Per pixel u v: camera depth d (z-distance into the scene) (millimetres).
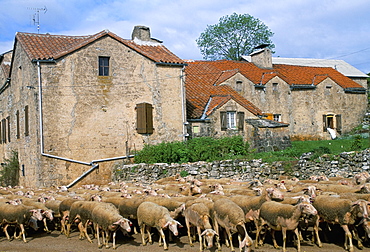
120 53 25750
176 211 12734
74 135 24016
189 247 11875
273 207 11102
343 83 40344
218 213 11391
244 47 54844
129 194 14836
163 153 24281
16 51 28250
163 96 26844
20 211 13375
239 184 17594
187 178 19469
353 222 10695
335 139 36125
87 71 24688
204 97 31203
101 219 12070
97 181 24219
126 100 25734
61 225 15008
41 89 23359
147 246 12156
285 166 22250
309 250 10977
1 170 32219
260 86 36031
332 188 14273
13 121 30156
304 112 37750
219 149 25719
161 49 28938
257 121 30297
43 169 23000
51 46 25547
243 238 10875
